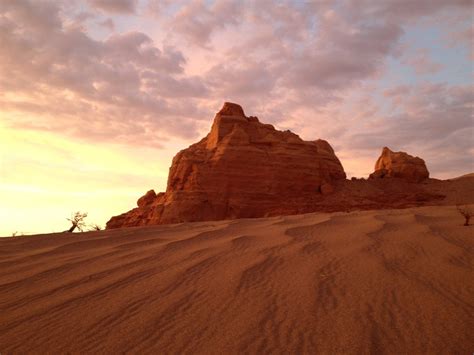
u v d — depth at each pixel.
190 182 44.12
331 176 53.66
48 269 7.07
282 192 44.84
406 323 4.08
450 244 7.71
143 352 3.62
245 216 42.28
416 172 54.44
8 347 3.83
